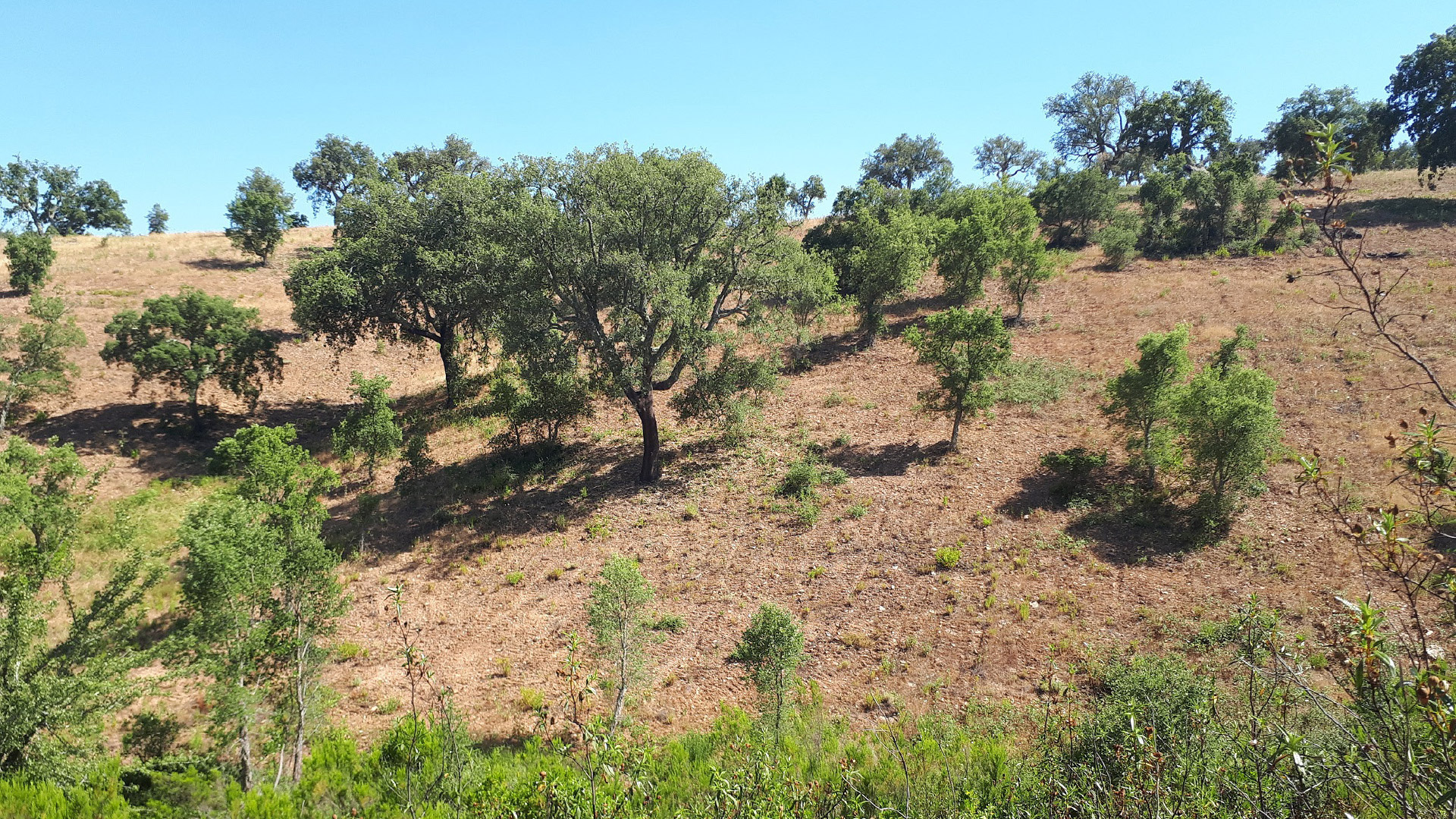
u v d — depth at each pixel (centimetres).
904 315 3838
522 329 2355
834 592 1803
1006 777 860
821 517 2161
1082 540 1816
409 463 2916
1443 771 326
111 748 1359
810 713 1344
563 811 681
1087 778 579
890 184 7931
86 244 6038
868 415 2819
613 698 1475
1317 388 2302
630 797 671
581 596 1914
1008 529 1925
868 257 3447
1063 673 1363
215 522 1108
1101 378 2716
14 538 1430
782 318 2692
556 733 1326
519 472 2733
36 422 3195
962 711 1299
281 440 1352
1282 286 3216
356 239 3756
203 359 3262
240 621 1099
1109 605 1559
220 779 1058
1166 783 526
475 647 1728
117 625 1292
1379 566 364
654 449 2539
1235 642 1284
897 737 1172
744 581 1917
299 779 1088
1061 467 2162
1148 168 6812
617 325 2438
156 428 3309
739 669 1545
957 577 1772
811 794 700
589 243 2375
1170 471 1952
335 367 4050
